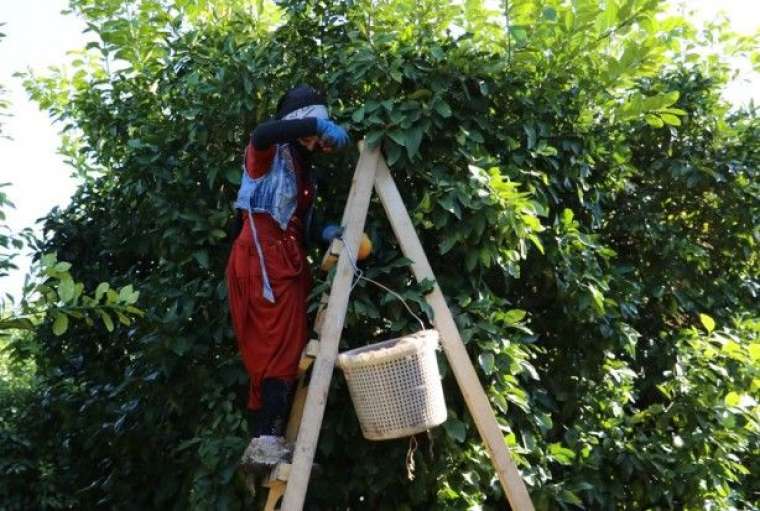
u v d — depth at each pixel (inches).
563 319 182.9
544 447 169.9
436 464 158.7
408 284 154.6
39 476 247.1
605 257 184.5
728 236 221.9
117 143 206.5
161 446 195.5
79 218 230.1
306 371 148.2
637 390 196.1
